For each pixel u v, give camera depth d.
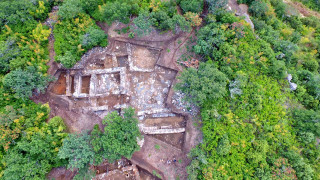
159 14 30.17
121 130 25.78
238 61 30.50
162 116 31.61
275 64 29.92
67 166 26.23
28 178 24.00
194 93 26.09
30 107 28.69
